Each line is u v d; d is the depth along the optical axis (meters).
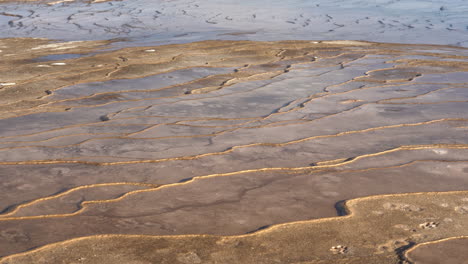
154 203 2.97
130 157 3.78
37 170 3.51
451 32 11.78
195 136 4.31
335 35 11.64
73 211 2.86
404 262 2.28
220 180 3.33
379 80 6.52
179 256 2.36
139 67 7.58
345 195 3.07
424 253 2.36
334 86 6.22
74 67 7.72
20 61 8.55
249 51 9.09
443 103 5.31
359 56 8.45
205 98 5.70
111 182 3.30
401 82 6.39
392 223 2.68
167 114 5.05
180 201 3.00
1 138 4.29
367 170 3.48
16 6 20.12
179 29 13.27
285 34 11.90
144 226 2.67
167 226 2.67
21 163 3.65
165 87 6.31
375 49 9.28
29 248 2.43
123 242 2.49
